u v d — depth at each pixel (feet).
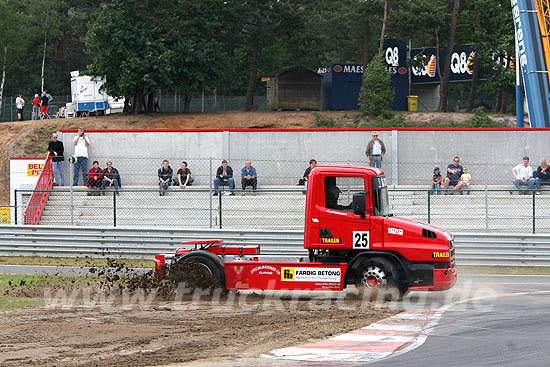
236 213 115.85
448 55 282.77
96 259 103.40
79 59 385.29
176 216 117.50
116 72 267.18
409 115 270.05
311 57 314.76
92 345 47.75
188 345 47.80
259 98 318.04
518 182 118.21
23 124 262.47
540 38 173.17
